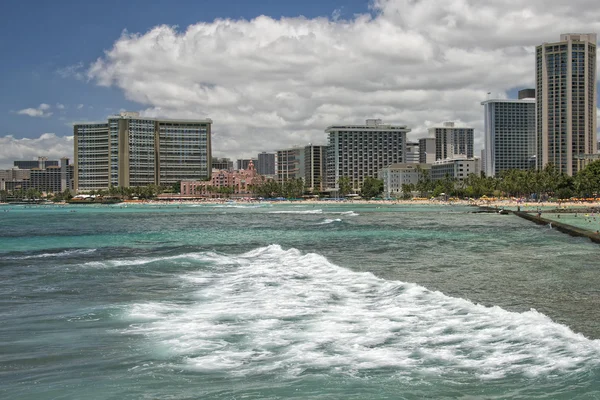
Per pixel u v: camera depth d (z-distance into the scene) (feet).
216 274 127.24
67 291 107.14
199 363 60.03
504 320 75.41
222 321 78.43
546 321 74.28
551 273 130.52
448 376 54.49
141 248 203.31
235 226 355.15
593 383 51.72
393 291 100.42
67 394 52.26
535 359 58.65
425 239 237.04
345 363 58.90
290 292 101.09
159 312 85.25
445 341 65.98
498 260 157.89
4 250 199.82
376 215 509.76
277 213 586.86
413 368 56.90
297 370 57.11
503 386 51.67
